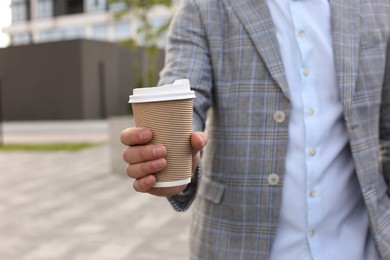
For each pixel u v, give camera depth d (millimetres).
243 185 1416
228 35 1472
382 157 1577
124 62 30328
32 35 40938
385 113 1547
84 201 6801
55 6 40031
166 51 1561
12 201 6941
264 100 1411
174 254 4480
